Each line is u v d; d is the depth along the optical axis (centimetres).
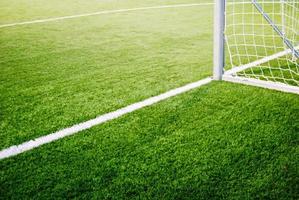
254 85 382
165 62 479
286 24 691
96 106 340
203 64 466
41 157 256
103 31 685
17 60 498
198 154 256
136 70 446
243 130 289
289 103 337
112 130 293
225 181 226
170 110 328
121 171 239
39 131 293
